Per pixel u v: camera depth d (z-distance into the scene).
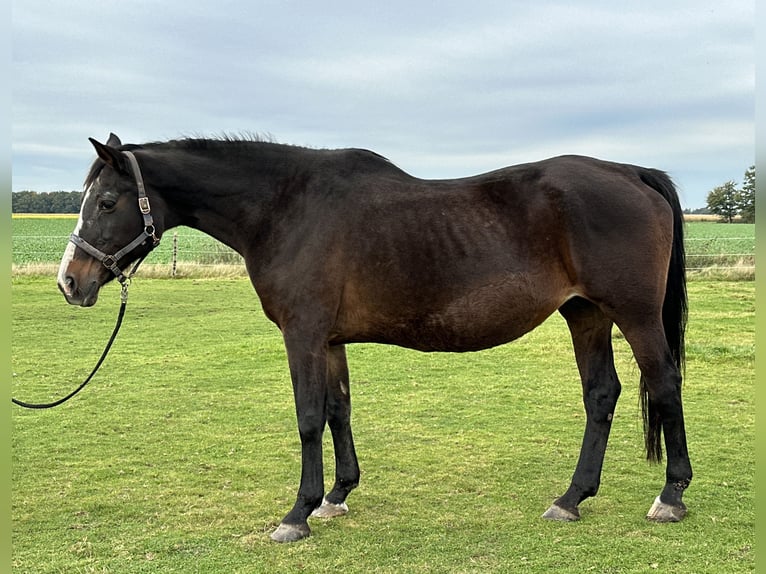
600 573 3.35
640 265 3.81
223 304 14.61
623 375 8.39
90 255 4.01
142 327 11.80
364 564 3.52
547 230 3.89
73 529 3.99
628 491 4.50
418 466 5.07
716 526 3.88
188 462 5.23
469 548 3.68
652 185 4.14
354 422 6.29
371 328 4.07
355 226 3.96
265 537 3.88
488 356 9.36
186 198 4.19
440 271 3.89
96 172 4.04
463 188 4.08
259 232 4.11
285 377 8.22
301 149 4.28
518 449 5.43
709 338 9.95
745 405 6.55
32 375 8.23
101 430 6.08
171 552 3.68
